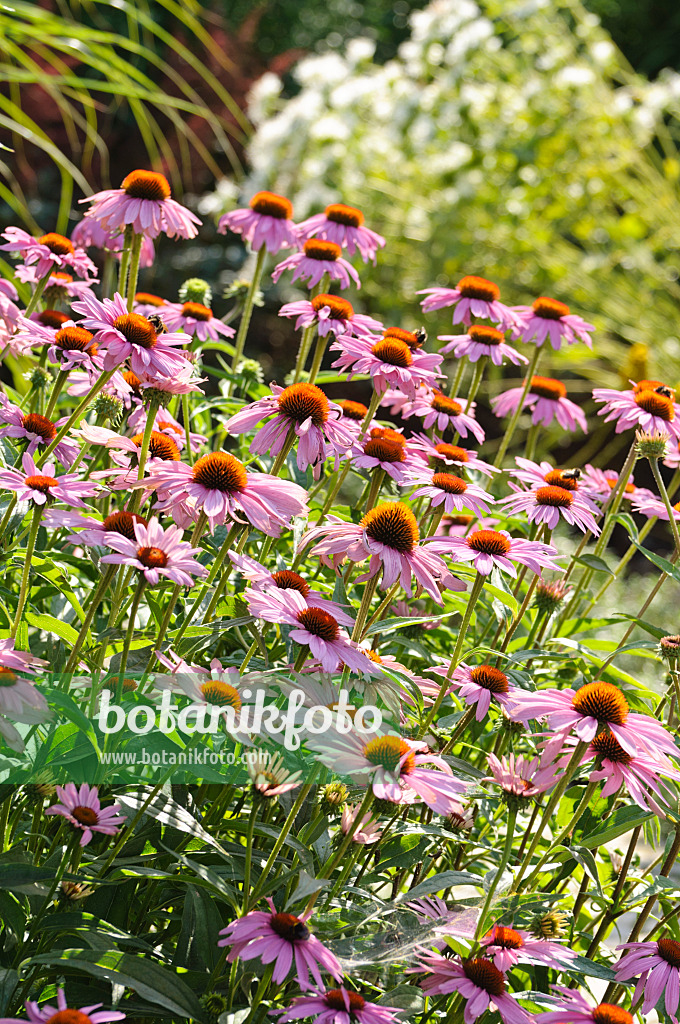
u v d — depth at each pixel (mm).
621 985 2094
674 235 7781
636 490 3127
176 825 1724
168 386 1896
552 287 7656
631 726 1802
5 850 1869
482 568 2096
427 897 1929
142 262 2748
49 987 1679
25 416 2061
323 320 2605
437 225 7398
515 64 7910
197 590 2227
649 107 7984
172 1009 1559
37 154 8523
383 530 1881
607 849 2709
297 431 2002
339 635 1751
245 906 1659
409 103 7621
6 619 2131
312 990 1531
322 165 7461
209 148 9812
